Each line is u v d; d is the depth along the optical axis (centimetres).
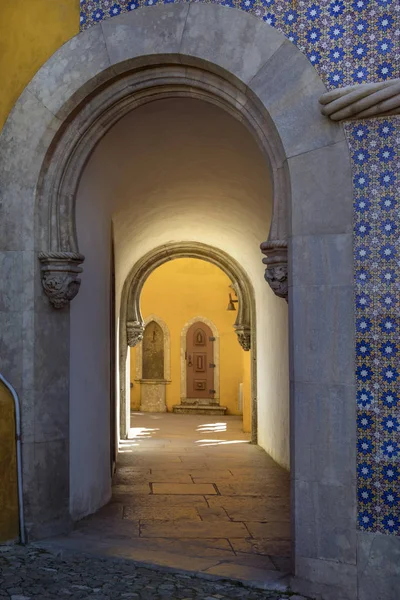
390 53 617
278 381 1260
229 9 683
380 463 600
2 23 775
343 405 612
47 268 750
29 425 746
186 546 738
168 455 1327
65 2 752
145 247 1523
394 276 601
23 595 588
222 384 2367
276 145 665
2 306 754
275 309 1297
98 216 916
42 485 753
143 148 952
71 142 760
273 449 1300
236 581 637
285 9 661
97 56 734
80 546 727
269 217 1163
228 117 892
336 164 624
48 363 765
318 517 616
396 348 598
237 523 831
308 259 629
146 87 740
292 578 623
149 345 2420
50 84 750
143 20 716
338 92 614
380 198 609
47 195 759
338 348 616
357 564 602
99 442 901
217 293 2381
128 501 934
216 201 1243
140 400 2419
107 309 950
